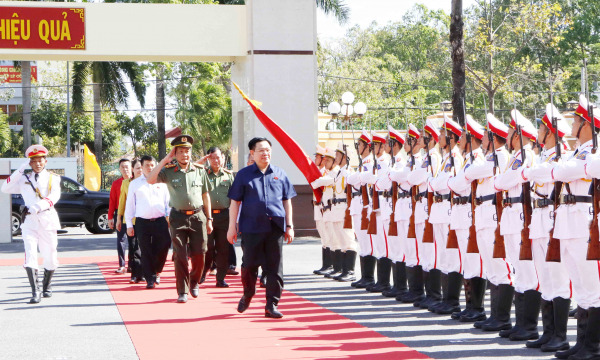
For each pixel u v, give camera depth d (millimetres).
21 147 49156
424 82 50375
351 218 10953
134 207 11234
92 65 34906
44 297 10195
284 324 7992
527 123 7199
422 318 8305
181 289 9617
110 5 17984
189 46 18422
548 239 6617
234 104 20156
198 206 9625
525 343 6949
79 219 22266
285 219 8406
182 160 9492
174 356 6574
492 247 7484
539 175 6480
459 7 18703
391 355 6457
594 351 6172
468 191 8031
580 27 43875
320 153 11711
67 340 7344
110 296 10273
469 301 8086
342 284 11188
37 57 17859
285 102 18578
